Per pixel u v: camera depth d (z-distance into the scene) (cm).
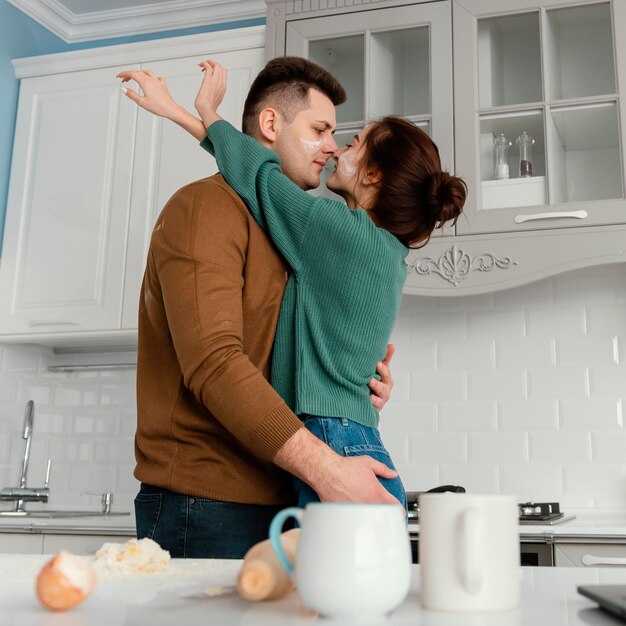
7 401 303
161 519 121
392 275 126
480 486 264
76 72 304
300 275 126
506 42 253
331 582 53
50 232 292
